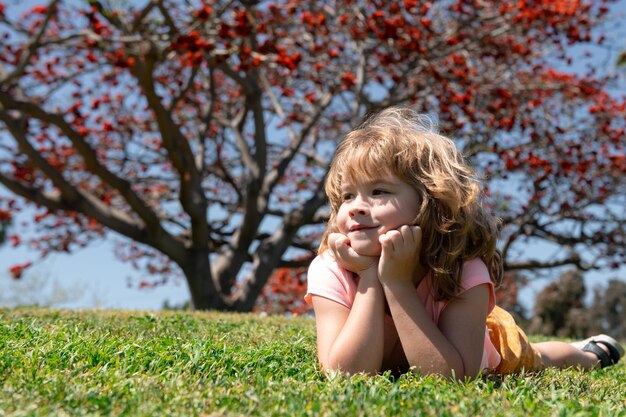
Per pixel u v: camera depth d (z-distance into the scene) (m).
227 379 2.04
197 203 11.41
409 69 11.27
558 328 21.56
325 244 2.68
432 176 2.39
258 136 12.34
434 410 1.73
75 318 4.33
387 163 2.38
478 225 2.49
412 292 2.32
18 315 4.50
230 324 4.29
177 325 3.95
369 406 1.73
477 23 12.05
